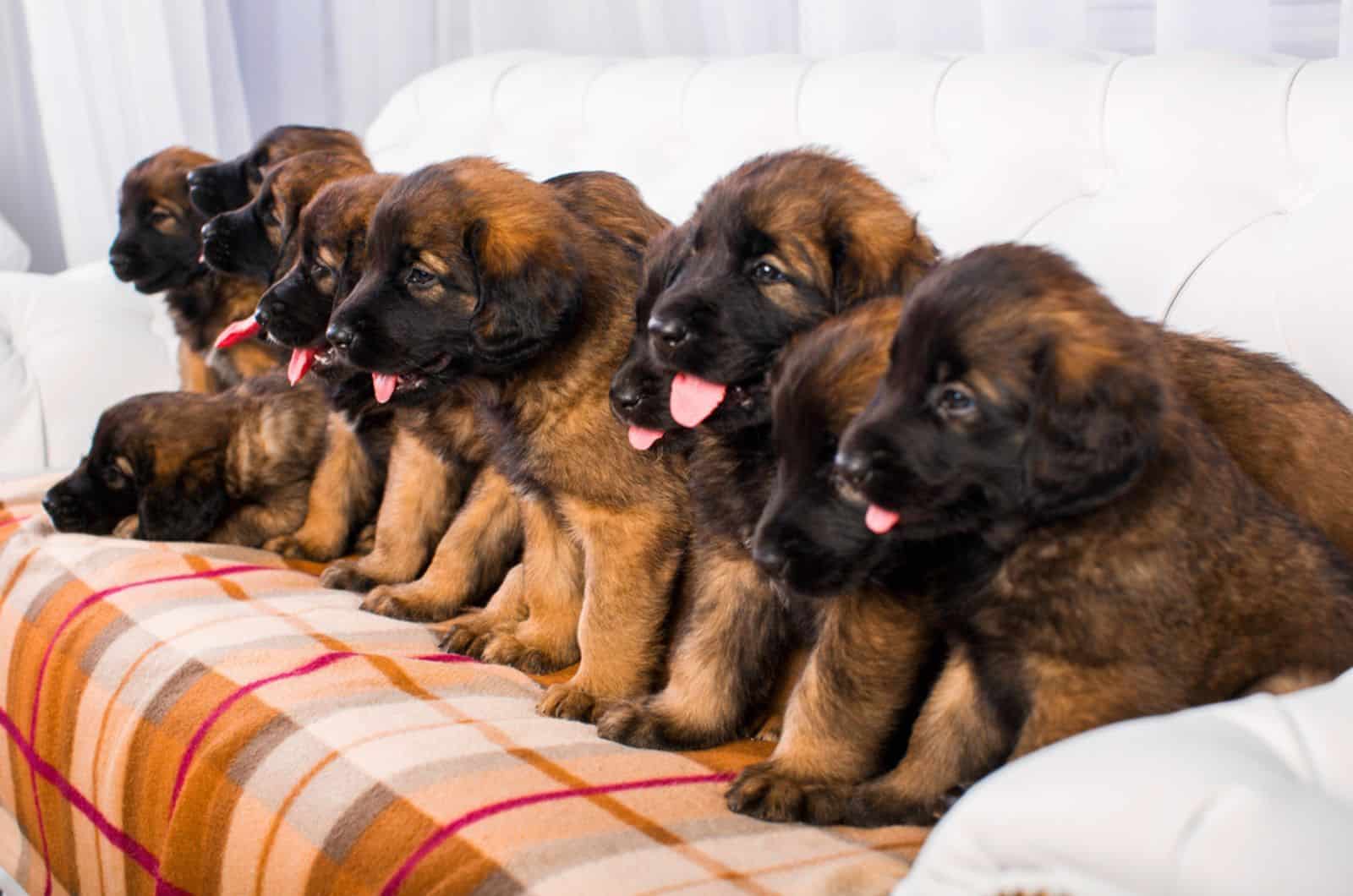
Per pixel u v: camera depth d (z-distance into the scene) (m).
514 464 1.27
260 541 1.58
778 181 1.14
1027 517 0.96
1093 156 1.43
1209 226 1.32
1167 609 0.95
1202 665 0.96
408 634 1.33
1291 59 1.42
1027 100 1.46
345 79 2.57
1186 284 1.31
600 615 1.22
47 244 2.68
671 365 1.11
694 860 0.95
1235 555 0.97
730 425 1.12
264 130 2.69
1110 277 1.34
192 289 1.80
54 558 1.47
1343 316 1.22
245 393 1.62
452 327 1.24
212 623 1.30
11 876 1.41
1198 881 0.75
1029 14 1.68
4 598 1.47
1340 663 0.97
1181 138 1.36
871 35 1.84
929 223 1.46
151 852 1.19
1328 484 1.10
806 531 1.00
